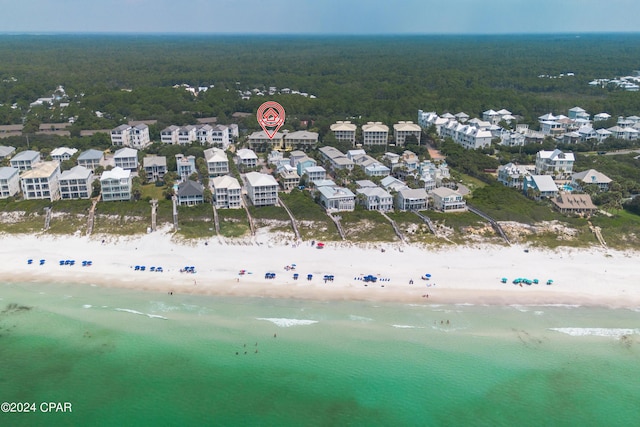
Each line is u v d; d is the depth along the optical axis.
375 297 129.25
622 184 196.00
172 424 93.56
